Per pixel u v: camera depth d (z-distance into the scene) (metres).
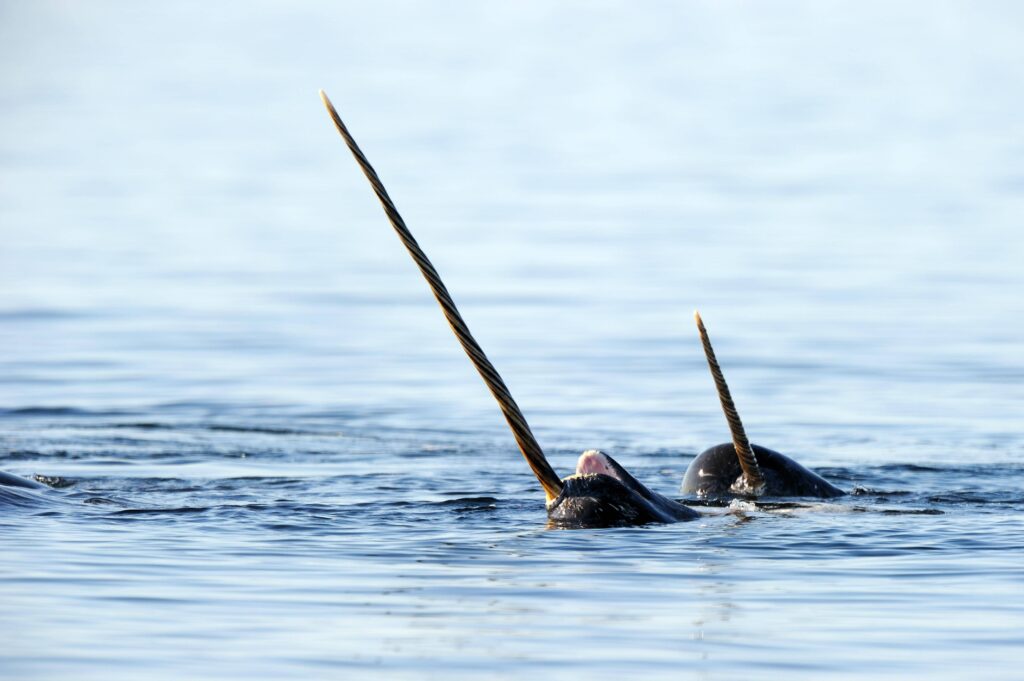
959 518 39.66
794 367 73.31
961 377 70.12
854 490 44.69
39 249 118.06
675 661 26.30
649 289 99.00
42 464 50.59
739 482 44.19
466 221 134.75
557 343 80.75
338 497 43.50
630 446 55.72
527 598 30.56
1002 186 149.38
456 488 45.69
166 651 26.70
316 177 172.88
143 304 94.25
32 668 25.69
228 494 43.81
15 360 76.00
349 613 29.30
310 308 93.19
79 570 32.66
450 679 25.30
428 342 82.00
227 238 125.69
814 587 31.56
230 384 70.06
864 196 145.75
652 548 35.31
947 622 28.83
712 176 166.88
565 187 159.88
